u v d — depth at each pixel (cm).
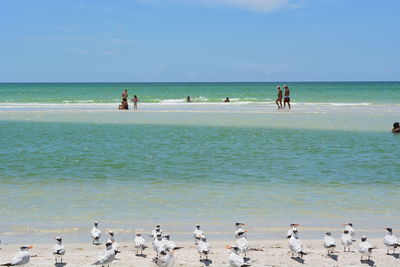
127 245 1190
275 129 3766
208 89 17388
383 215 1461
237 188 1805
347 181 1930
